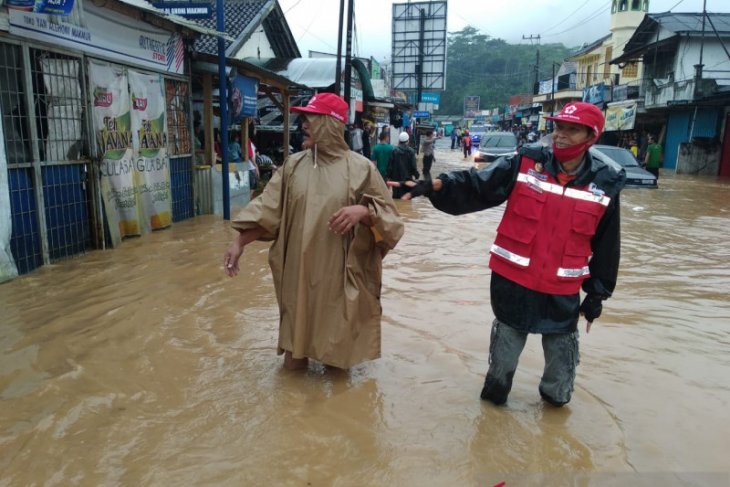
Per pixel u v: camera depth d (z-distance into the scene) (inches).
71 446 117.3
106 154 286.4
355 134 717.9
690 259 312.3
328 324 144.3
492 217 453.4
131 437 121.4
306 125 144.6
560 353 132.0
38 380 145.2
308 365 159.9
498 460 118.5
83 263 258.1
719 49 1125.7
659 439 129.5
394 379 154.2
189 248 297.1
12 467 109.7
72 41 259.8
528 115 2338.8
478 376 157.8
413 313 209.6
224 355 164.9
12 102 228.7
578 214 122.6
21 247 237.6
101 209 283.9
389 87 1915.6
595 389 153.8
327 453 118.3
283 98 570.6
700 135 1074.7
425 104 1825.8
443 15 1446.9
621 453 122.6
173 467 111.5
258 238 151.5
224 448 118.6
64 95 258.5
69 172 264.8
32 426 123.7
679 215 488.4
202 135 491.2
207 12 360.8
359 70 874.8
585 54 1902.1
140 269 252.2
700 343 188.9
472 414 136.6
